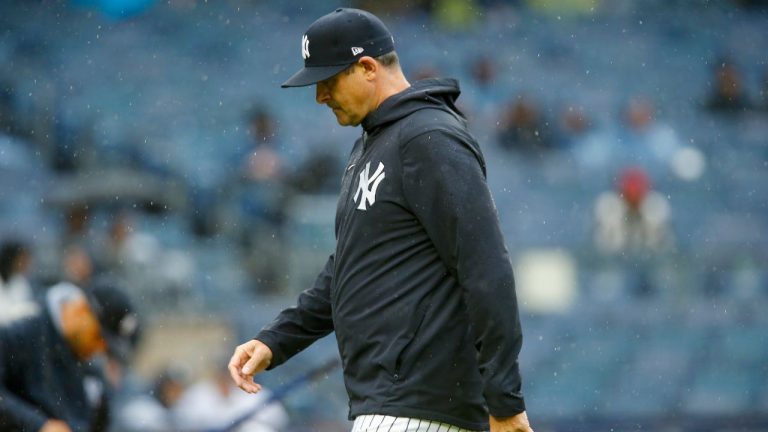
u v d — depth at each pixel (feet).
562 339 136.15
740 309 140.05
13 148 162.71
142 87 216.13
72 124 174.40
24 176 158.61
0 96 186.80
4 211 150.61
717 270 144.46
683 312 139.33
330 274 50.16
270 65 231.71
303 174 156.25
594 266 145.38
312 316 50.01
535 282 141.38
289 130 192.24
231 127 202.18
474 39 246.68
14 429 57.52
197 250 148.15
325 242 141.18
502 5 255.91
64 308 60.59
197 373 114.52
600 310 138.92
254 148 167.84
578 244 151.33
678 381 134.31
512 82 233.35
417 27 249.96
